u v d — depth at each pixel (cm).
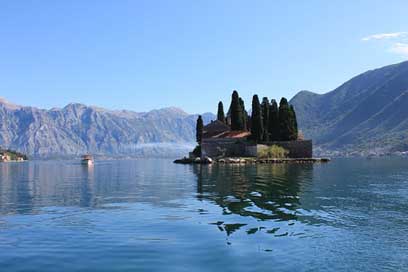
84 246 1673
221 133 13325
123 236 1844
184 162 13075
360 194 3316
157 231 1941
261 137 12450
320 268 1379
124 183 5044
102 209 2677
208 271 1355
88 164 16525
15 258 1516
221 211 2498
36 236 1861
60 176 7056
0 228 2053
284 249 1591
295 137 12594
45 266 1426
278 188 3878
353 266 1399
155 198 3262
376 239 1736
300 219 2186
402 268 1383
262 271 1352
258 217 2259
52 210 2661
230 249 1598
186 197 3281
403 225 2020
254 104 12425
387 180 4856
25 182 5497
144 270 1376
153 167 10806
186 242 1716
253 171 7069
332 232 1870
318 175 5856
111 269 1389
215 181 4947
